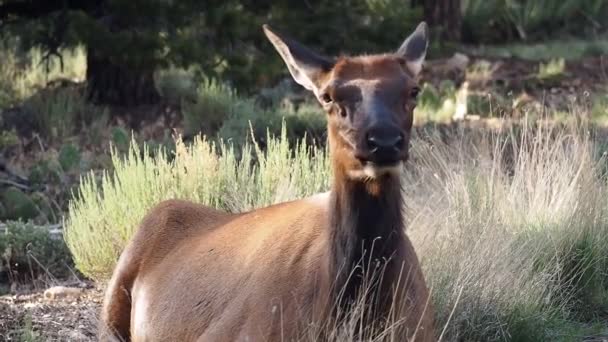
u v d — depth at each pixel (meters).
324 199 8.54
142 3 22.88
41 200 18.22
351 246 7.58
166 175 13.08
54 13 24.55
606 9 38.22
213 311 8.62
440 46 25.97
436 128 19.98
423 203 12.92
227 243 9.01
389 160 7.10
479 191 12.54
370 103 7.23
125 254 10.01
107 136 22.67
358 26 24.34
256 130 21.11
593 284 11.75
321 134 21.47
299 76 7.89
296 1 24.53
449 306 10.01
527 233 11.72
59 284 13.08
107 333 9.97
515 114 21.53
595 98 25.22
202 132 22.47
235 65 23.48
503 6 36.97
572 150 13.59
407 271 7.80
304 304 7.82
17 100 25.89
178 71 27.25
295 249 8.18
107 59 24.91
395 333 7.71
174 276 9.29
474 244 10.70
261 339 7.98
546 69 29.11
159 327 9.21
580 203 12.45
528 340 10.36
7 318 10.97
